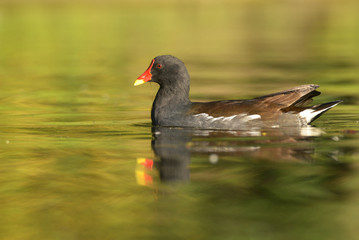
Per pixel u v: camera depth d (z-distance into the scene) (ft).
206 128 43.93
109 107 57.62
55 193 29.58
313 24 167.12
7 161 35.83
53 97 64.49
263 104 43.70
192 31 149.89
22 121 49.80
